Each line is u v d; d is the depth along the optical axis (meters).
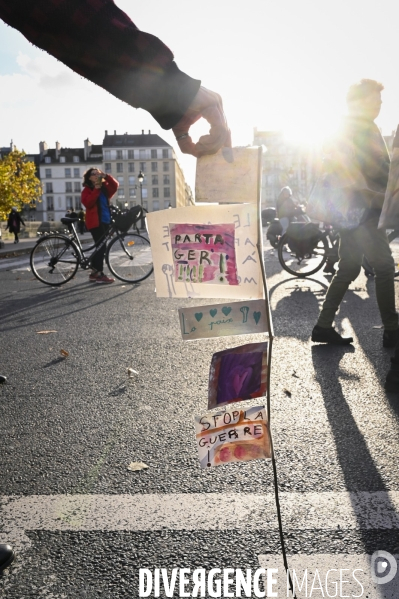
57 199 117.31
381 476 2.40
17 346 5.07
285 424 3.01
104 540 1.96
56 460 2.64
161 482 2.39
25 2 1.32
